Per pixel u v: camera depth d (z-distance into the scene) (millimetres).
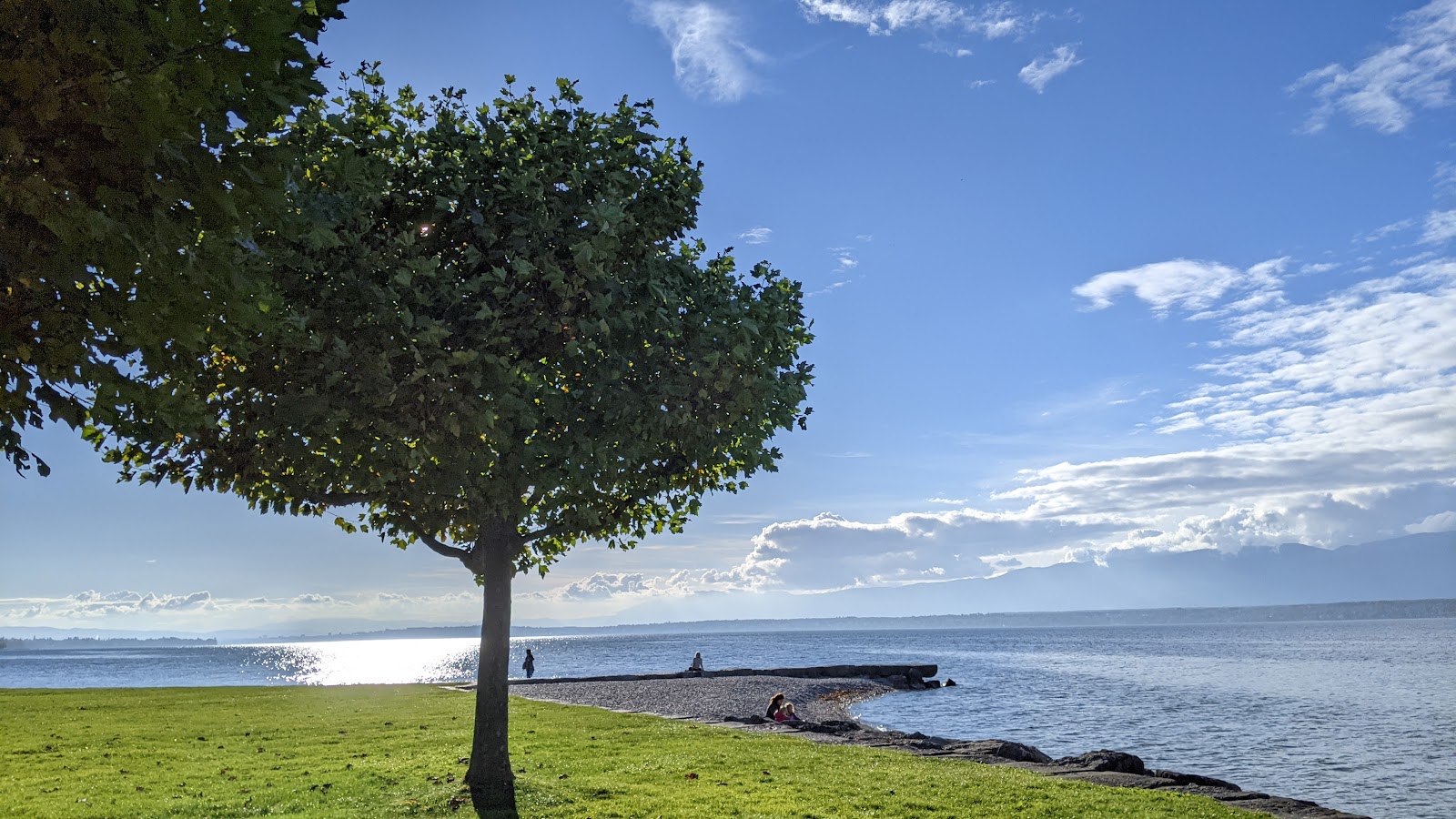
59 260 6664
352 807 15086
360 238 12406
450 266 12641
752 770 18297
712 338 13594
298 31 7609
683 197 14102
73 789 16906
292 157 7488
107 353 7496
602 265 12914
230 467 13492
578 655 180250
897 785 16516
